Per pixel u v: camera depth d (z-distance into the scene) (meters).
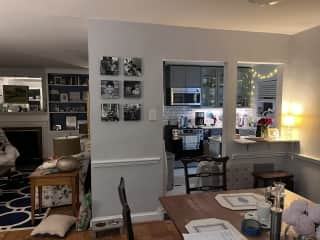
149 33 2.79
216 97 5.81
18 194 3.86
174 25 2.85
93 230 2.54
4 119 5.91
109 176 2.82
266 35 3.18
